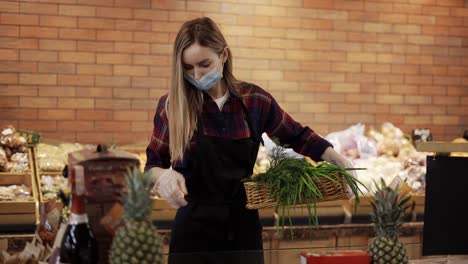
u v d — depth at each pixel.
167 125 3.00
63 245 1.97
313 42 6.46
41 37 5.72
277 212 4.72
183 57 2.80
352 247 2.43
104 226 1.98
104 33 5.88
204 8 6.14
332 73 6.53
